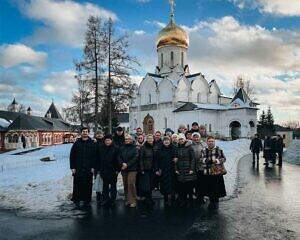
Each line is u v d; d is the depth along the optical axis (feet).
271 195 39.09
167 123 195.42
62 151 108.17
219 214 30.48
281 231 25.22
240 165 76.07
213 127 190.19
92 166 34.24
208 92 209.67
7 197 36.63
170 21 212.64
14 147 168.96
